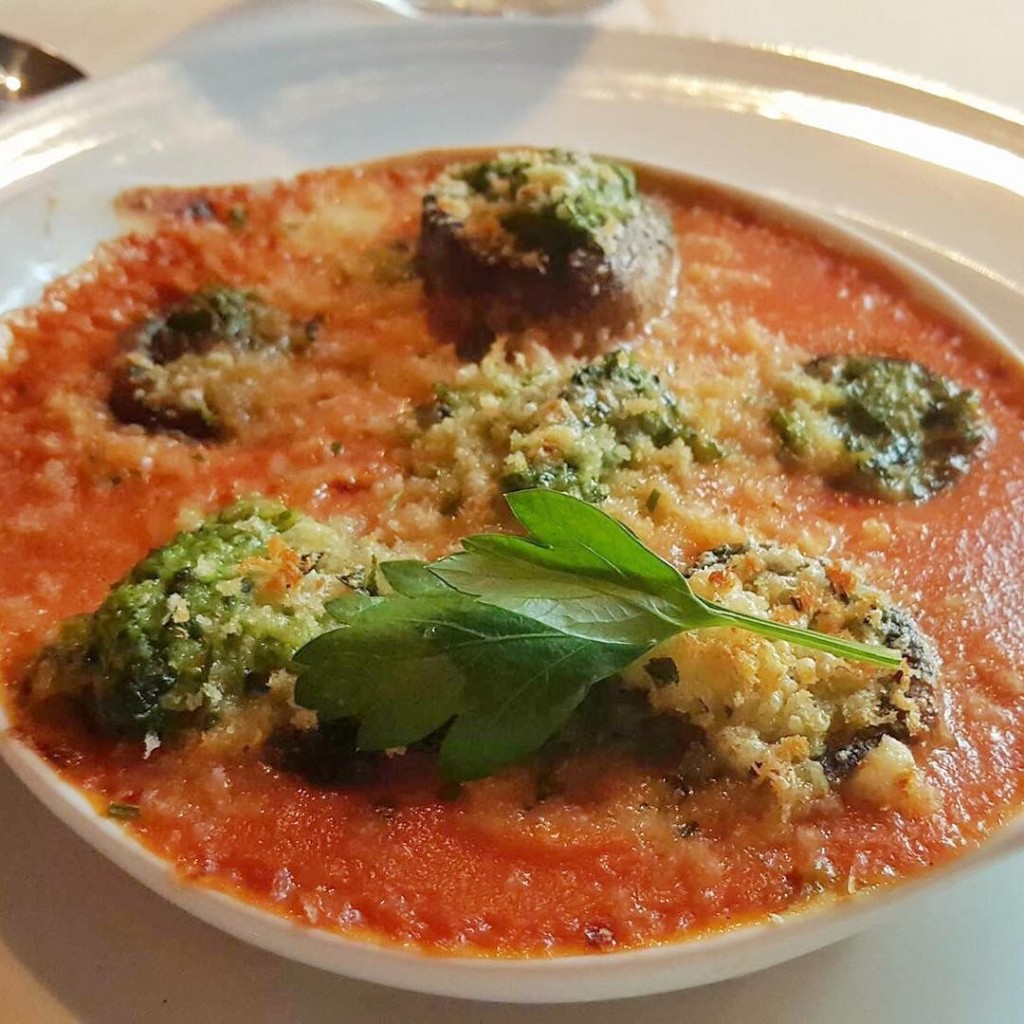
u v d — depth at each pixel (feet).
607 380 0.64
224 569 0.53
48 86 0.94
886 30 1.10
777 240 0.78
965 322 0.73
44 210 0.75
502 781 0.49
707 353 0.70
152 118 0.83
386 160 0.83
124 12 1.01
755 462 0.64
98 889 0.50
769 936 0.45
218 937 0.49
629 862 0.47
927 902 0.51
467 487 0.60
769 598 0.54
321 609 0.52
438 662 0.45
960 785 0.50
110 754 0.49
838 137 0.89
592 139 0.89
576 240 0.68
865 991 0.49
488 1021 0.47
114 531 0.59
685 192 0.81
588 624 0.45
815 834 0.48
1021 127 0.89
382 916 0.45
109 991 0.47
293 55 0.90
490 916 0.45
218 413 0.65
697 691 0.49
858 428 0.66
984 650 0.56
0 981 0.47
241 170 0.83
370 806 0.48
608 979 0.44
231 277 0.73
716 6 1.12
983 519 0.63
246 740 0.49
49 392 0.65
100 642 0.50
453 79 0.92
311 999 0.47
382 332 0.70
